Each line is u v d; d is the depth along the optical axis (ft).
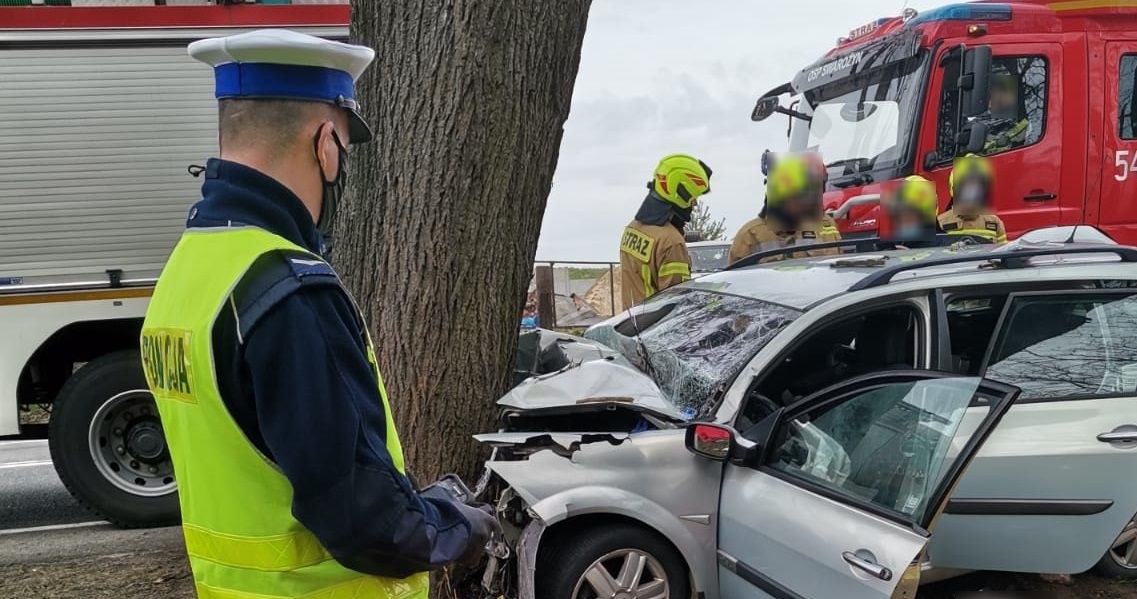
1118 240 19.40
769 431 8.71
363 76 9.21
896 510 7.01
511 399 9.34
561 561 8.72
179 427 4.11
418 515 4.06
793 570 7.79
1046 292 10.12
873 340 10.61
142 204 13.97
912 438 7.19
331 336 3.77
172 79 13.96
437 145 8.85
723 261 36.91
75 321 13.73
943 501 6.60
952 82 18.33
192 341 3.77
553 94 9.48
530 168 9.39
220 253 3.89
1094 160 19.04
